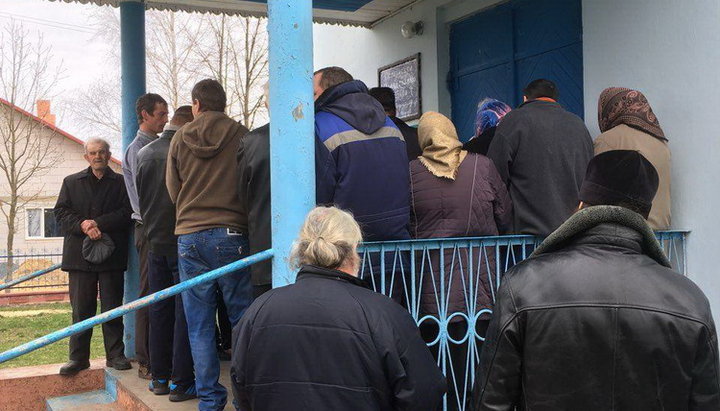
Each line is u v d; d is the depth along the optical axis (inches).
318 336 82.8
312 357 82.3
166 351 171.9
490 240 131.9
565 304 74.4
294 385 81.8
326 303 84.6
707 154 146.1
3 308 627.5
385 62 283.0
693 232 148.8
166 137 170.4
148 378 195.3
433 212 133.6
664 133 155.9
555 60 211.6
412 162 137.7
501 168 139.7
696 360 72.3
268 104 128.3
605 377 72.5
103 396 207.0
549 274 77.0
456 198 133.0
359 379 81.7
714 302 144.3
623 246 77.8
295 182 117.1
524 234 137.6
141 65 239.0
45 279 776.9
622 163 80.5
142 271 194.4
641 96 149.4
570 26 205.5
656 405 71.9
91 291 211.9
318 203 121.3
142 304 112.5
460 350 134.9
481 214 133.7
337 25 293.3
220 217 143.7
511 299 77.5
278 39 117.3
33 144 968.9
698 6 148.0
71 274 211.8
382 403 83.4
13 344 394.3
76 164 1125.1
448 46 255.1
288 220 117.1
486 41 239.6
